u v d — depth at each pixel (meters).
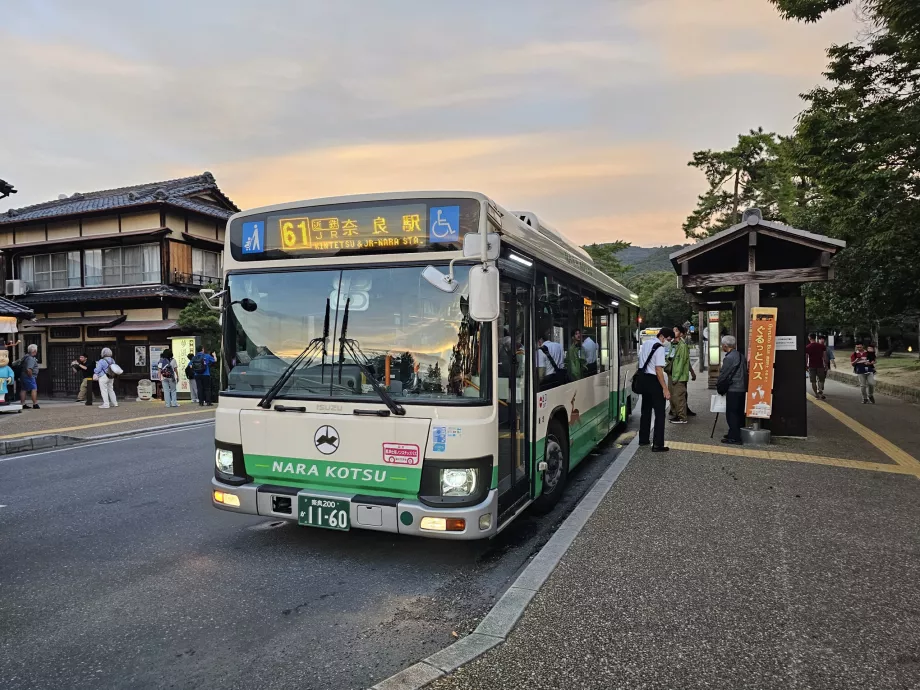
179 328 22.11
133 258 24.02
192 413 15.30
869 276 15.02
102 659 3.36
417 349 4.31
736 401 8.77
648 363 8.26
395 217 4.44
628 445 8.65
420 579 4.49
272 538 5.43
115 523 5.94
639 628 3.37
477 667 3.00
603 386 8.72
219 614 3.91
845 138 11.05
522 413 5.15
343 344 4.48
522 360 5.16
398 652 3.40
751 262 8.95
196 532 5.62
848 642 3.19
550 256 6.01
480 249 3.96
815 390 15.73
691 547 4.59
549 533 5.56
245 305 4.84
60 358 24.89
